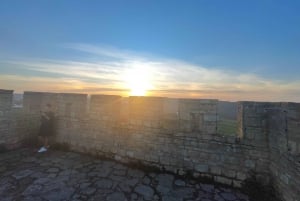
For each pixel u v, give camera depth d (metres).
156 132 5.73
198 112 5.26
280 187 3.97
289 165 3.57
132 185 4.70
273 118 4.32
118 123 6.30
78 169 5.51
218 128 5.07
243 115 4.82
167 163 5.56
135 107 6.05
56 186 4.46
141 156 5.91
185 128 5.40
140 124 5.96
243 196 4.41
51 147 7.36
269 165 4.52
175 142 5.50
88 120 6.80
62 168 5.53
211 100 5.13
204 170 5.15
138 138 5.98
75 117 7.05
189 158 5.32
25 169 5.36
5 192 4.13
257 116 4.68
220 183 4.97
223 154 4.98
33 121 7.69
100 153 6.55
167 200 4.08
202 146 5.20
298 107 3.28
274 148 4.26
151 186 4.70
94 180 4.86
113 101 6.38
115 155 6.30
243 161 4.78
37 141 7.74
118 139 6.28
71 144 7.09
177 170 5.43
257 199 4.29
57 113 7.43
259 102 4.66
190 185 4.86
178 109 5.49
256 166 4.66
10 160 6.00
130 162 6.04
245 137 4.78
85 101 6.85
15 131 7.05
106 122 6.50
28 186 4.41
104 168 5.68
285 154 3.74
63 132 7.26
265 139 4.59
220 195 4.41
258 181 4.61
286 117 3.69
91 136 6.74
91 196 4.10
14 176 4.90
